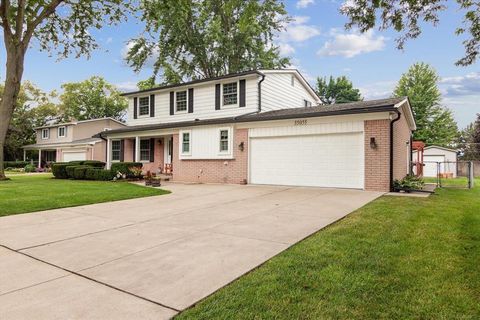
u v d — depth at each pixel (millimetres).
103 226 5949
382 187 10453
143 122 20312
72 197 9375
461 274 3379
